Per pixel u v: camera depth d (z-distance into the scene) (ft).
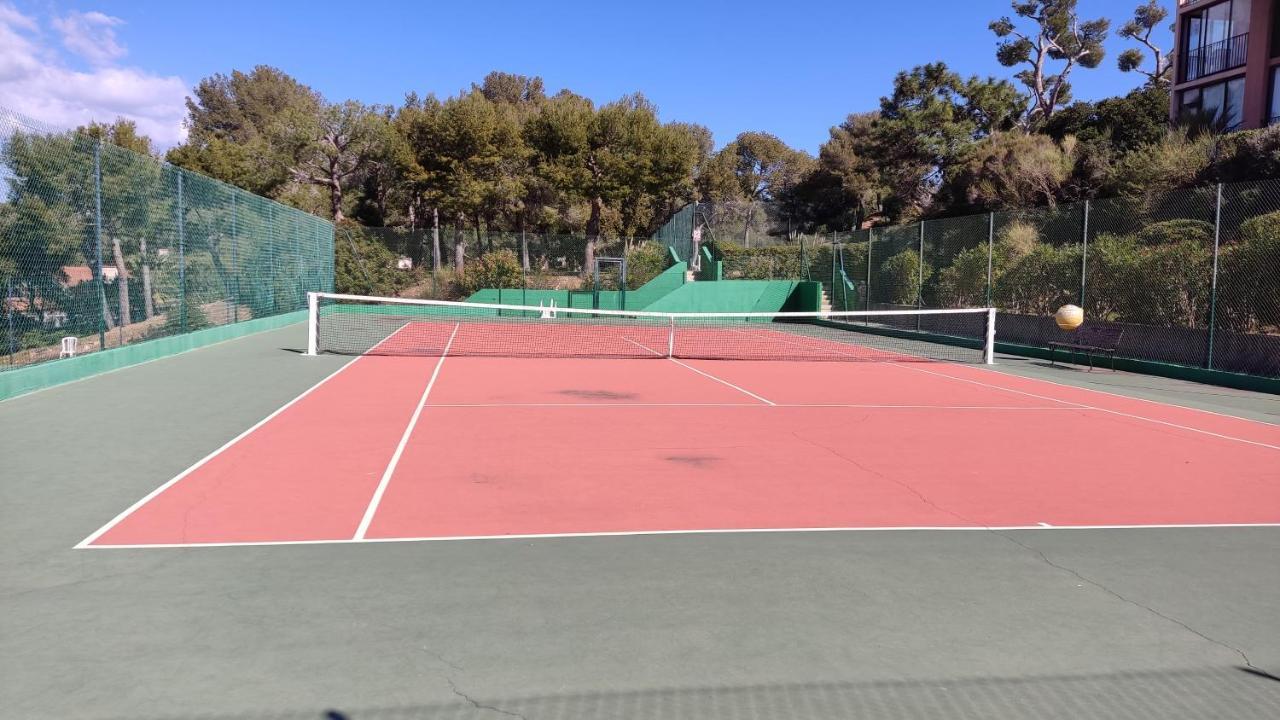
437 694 11.75
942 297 86.17
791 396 44.09
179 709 11.23
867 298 99.86
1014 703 11.89
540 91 277.64
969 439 32.55
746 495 23.11
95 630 13.64
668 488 23.72
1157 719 11.55
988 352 64.75
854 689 12.18
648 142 147.02
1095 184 96.68
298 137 139.23
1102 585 16.58
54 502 21.22
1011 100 151.23
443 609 14.70
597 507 21.57
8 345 39.22
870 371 58.23
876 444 31.12
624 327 104.63
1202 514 22.13
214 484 23.26
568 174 144.15
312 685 11.94
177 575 16.16
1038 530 20.34
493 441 30.07
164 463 25.75
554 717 11.21
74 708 11.21
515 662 12.76
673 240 143.95
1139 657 13.44
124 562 16.87
